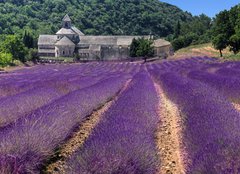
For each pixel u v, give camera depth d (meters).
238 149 5.15
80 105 11.83
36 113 9.26
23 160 5.96
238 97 14.23
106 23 186.38
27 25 175.75
